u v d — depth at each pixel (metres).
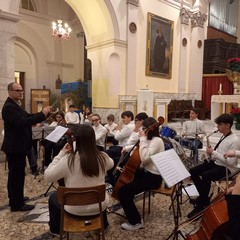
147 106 8.69
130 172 2.78
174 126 8.40
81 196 1.91
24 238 2.53
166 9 10.29
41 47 12.66
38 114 2.92
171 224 2.86
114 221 2.92
